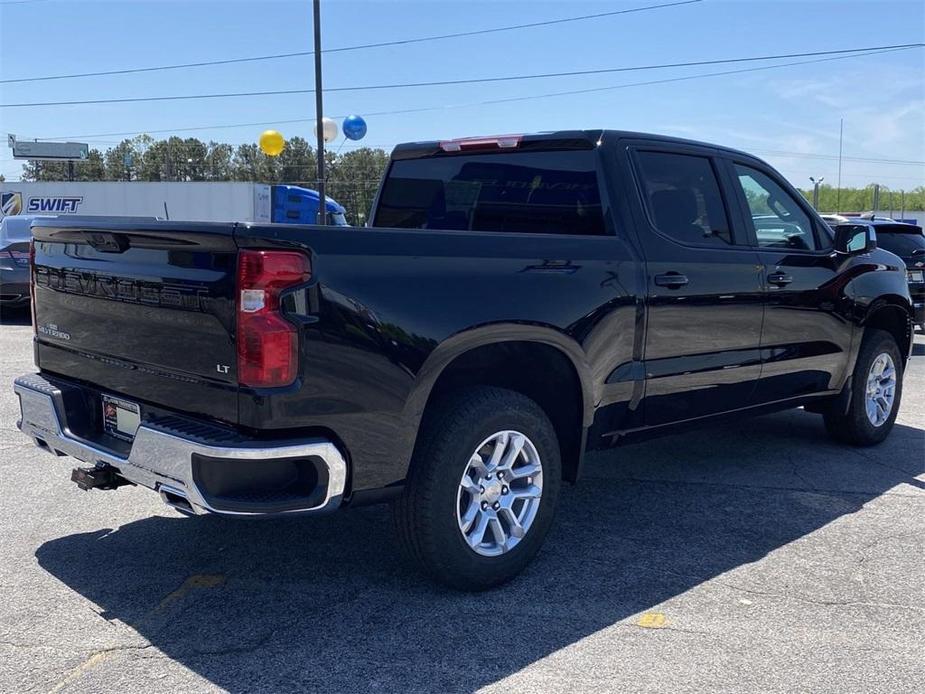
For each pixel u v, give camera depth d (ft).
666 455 20.26
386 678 10.19
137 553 13.91
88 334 12.59
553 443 13.15
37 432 13.33
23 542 14.34
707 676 10.30
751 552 14.28
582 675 10.30
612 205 14.47
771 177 17.69
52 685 9.95
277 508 10.36
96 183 99.14
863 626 11.65
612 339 13.76
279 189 92.53
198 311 10.62
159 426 10.88
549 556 14.01
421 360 11.27
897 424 23.88
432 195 17.81
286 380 10.23
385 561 13.67
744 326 16.31
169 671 10.30
